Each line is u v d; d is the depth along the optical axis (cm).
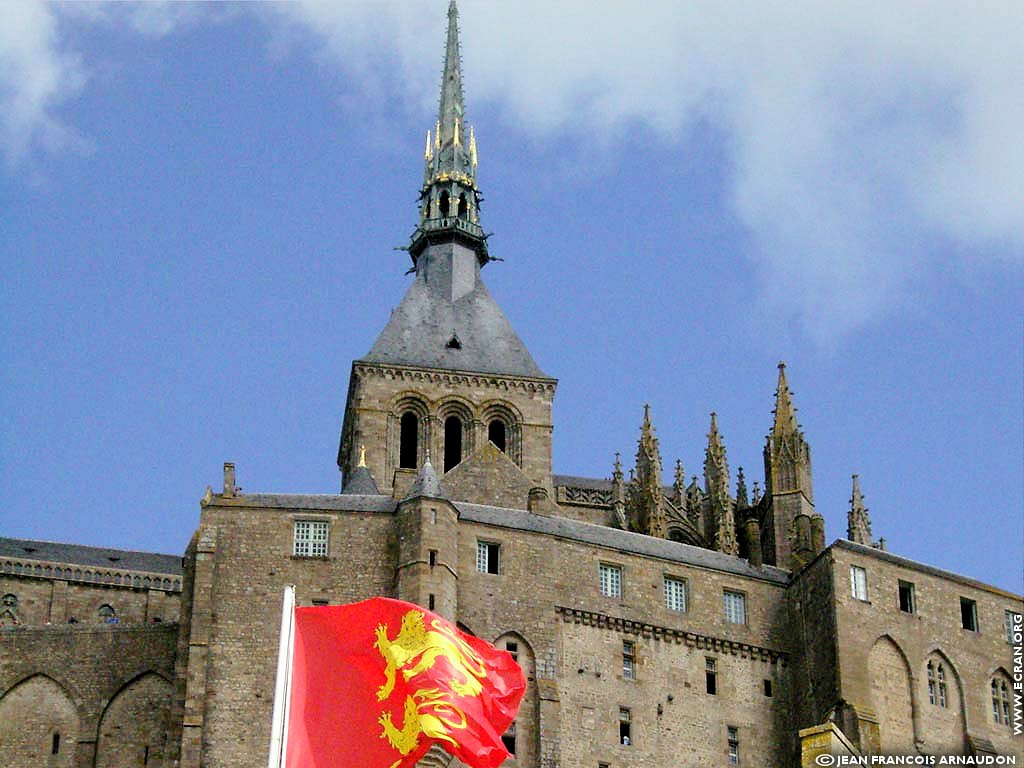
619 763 10938
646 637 11431
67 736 10969
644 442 14025
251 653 10575
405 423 15088
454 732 4831
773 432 13900
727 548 12912
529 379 15262
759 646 11744
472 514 11350
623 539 11812
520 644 11044
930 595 11875
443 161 17325
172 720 10494
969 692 11694
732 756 11331
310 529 11019
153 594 13662
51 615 13388
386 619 4991
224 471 11275
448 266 16512
